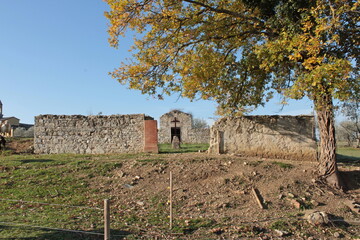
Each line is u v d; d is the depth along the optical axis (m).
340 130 47.78
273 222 8.79
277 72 14.04
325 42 10.00
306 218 9.10
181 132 39.59
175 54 13.72
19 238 6.96
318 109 11.95
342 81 9.23
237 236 8.00
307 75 9.89
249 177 11.96
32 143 20.92
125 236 7.59
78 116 18.72
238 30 13.95
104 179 12.09
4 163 13.84
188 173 12.34
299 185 11.49
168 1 12.70
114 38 12.94
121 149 18.27
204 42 13.68
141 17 12.89
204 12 13.55
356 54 11.45
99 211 9.35
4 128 21.66
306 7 11.20
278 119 15.83
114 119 18.56
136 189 11.25
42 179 11.94
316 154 15.44
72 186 11.41
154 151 17.53
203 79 13.96
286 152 15.64
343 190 11.76
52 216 8.66
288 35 11.00
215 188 11.32
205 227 8.44
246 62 14.30
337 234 8.47
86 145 18.45
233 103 15.84
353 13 10.57
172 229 8.19
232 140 16.05
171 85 14.00
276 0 12.02
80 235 7.43
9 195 10.47
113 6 12.23
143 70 13.38
